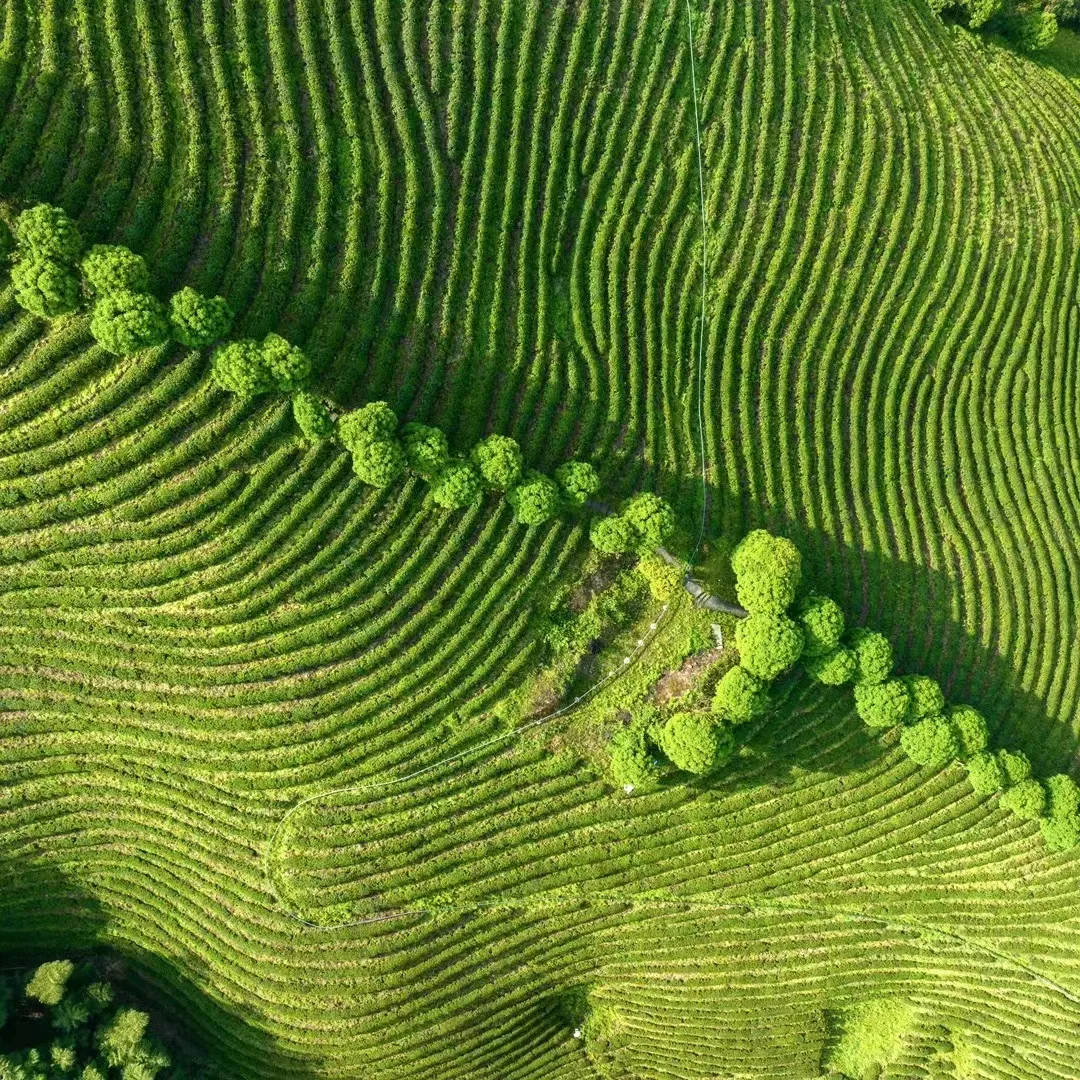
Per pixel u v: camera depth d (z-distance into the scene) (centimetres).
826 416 3198
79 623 2841
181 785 2978
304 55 2697
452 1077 3209
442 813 3055
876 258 3177
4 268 2505
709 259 3045
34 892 3052
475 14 2831
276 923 3038
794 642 2827
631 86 2953
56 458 2662
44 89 2511
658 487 3059
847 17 3212
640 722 3047
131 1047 2852
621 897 3183
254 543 2823
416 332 2827
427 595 2950
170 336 2527
